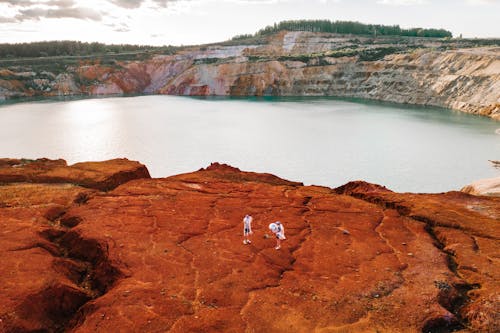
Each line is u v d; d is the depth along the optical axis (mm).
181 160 75250
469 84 148875
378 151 81312
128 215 30766
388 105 166125
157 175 65875
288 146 86875
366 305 18688
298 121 124000
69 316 19656
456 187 58281
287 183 48594
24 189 37812
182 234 27156
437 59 178625
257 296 19453
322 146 86750
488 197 36781
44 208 32219
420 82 175375
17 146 88062
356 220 30688
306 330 16906
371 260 23578
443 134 98750
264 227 28859
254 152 81375
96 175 43562
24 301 18625
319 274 21812
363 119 127000
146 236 26578
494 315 17422
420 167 69125
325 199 36469
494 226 28812
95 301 18938
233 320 17547
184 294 19531
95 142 91938
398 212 33406
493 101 130875
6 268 21547
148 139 95438
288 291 19953
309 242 26266
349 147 85562
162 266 22438
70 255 25547
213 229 28297
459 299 19500
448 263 23359
